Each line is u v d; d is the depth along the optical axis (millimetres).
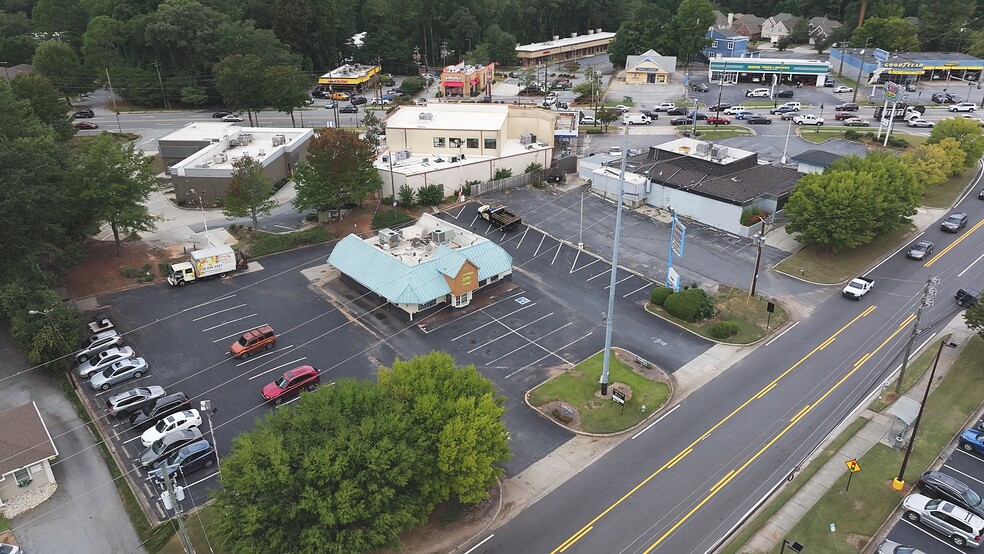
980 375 50344
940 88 139250
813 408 47844
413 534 37188
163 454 42719
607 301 62750
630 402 48406
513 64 177250
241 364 53281
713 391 50000
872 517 37938
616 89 150125
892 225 68812
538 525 38062
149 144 110688
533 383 50781
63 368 52312
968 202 84125
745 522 38125
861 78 148125
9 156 55938
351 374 51906
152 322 59000
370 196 86500
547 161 96688
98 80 132000
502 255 64812
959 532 35781
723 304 61625
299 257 71625
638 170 87875
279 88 115250
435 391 38031
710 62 151375
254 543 30938
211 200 85375
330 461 32156
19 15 151125
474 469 35031
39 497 40594
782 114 124812
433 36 175625
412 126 93812
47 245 57375
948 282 64750
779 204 77500
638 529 37781
